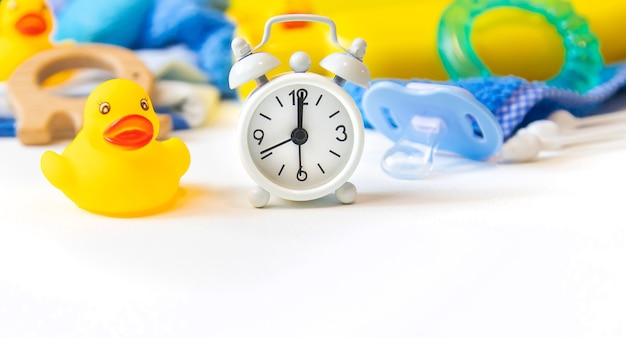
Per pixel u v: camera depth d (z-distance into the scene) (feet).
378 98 1.44
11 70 1.73
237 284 1.10
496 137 1.41
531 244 1.17
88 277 1.11
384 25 1.75
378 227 1.22
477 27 1.73
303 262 1.14
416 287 1.09
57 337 1.01
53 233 1.22
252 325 1.03
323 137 1.28
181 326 1.03
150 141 1.26
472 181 1.38
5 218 1.26
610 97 1.82
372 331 1.02
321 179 1.29
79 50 1.71
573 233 1.20
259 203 1.29
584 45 1.68
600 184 1.35
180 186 1.37
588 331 1.01
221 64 1.88
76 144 1.28
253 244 1.18
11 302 1.07
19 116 1.59
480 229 1.21
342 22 1.75
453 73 1.66
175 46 1.97
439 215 1.26
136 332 1.02
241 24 1.86
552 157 1.48
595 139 1.55
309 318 1.04
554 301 1.06
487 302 1.06
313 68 1.74
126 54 1.72
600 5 1.79
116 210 1.26
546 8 1.68
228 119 1.77
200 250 1.17
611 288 1.08
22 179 1.40
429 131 1.43
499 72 1.74
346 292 1.08
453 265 1.13
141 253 1.16
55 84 1.74
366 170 1.44
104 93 1.24
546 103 1.56
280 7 1.77
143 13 1.98
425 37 1.73
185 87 1.72
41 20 1.74
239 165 1.47
